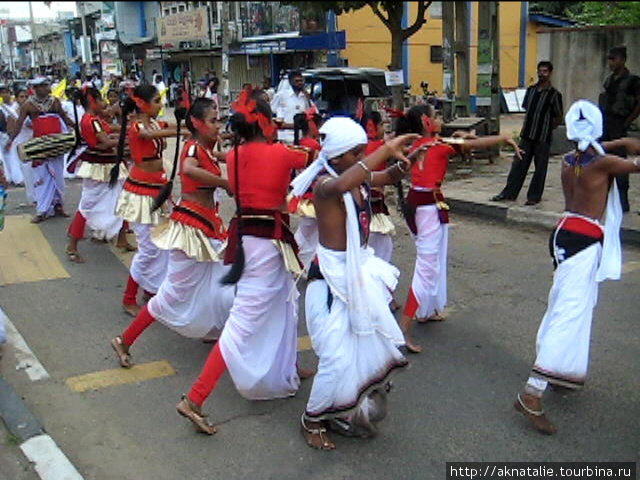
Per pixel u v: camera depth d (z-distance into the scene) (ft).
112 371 14.93
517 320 17.37
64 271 22.03
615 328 16.67
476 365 14.94
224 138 15.79
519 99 78.18
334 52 66.08
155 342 16.56
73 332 17.10
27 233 26.37
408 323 15.64
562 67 40.34
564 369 11.78
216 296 14.51
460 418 12.77
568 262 11.98
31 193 31.30
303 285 20.36
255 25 69.56
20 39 105.50
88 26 72.23
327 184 10.54
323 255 11.11
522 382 14.12
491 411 13.01
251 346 12.53
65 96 37.58
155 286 17.94
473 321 17.40
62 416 13.03
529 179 34.24
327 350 11.04
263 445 11.99
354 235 10.82
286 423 12.71
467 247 24.22
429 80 73.00
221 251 13.99
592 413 12.83
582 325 11.80
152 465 11.43
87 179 22.15
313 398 11.45
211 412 13.16
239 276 11.76
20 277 21.40
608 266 11.98
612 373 14.37
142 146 17.44
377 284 11.18
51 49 94.22
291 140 33.45
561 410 12.94
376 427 12.44
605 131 26.00
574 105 12.06
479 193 31.04
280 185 12.20
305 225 19.21
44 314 18.34
